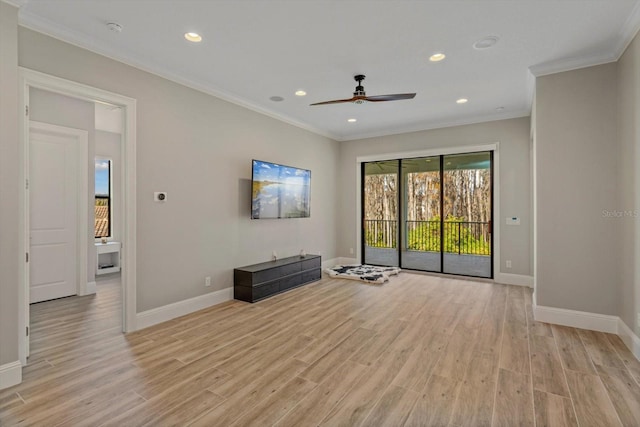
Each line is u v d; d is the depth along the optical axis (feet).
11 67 7.36
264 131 16.15
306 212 18.42
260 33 9.27
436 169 19.90
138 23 8.76
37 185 13.88
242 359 8.68
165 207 11.69
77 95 9.48
